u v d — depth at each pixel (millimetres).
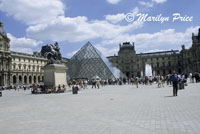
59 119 13672
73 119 13531
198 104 17719
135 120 12508
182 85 35656
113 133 9898
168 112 14680
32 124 12461
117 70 96312
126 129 10523
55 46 44594
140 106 18062
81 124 12023
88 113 15555
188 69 183375
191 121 11703
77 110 17203
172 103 19062
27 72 154375
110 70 86375
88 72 85312
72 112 16297
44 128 11367
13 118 14633
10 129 11438
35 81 164625
